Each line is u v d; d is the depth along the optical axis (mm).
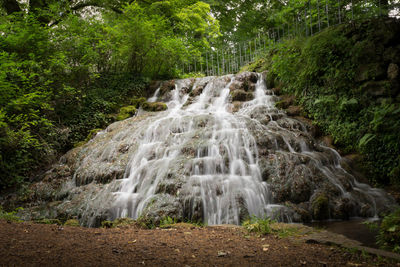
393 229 4254
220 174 7227
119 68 15727
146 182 7395
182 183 6820
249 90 13031
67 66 12367
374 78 8961
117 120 12812
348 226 5656
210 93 13562
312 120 10500
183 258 3475
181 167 7320
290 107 11250
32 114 10461
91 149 10008
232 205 6242
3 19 12859
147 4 18281
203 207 6270
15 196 8617
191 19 18328
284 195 6840
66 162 10031
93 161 9219
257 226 4895
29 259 3088
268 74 13367
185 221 6164
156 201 6527
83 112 12766
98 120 12711
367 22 9523
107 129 11711
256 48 18016
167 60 16234
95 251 3564
